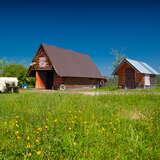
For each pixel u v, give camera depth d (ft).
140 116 39.68
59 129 28.25
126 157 21.01
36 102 55.83
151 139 26.40
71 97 72.18
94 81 186.60
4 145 22.68
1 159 19.79
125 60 154.51
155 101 63.87
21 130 27.73
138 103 59.36
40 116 36.47
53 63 156.66
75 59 181.57
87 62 193.16
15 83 107.04
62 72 156.04
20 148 21.91
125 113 43.01
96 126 30.32
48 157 20.36
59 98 67.92
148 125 32.19
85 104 52.80
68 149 22.06
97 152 21.79
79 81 169.99
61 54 171.01
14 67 181.06
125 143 24.81
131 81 155.12
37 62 163.73
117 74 157.89
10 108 45.21
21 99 63.57
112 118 36.24
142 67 158.61
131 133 27.45
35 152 21.08
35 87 164.96
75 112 40.24
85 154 21.33
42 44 161.58
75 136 25.86
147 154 22.11
